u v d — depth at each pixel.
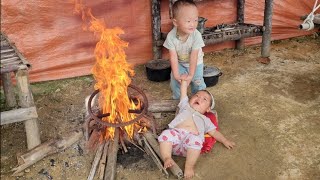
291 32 6.77
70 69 5.46
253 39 6.52
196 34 4.18
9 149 3.78
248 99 4.77
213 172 3.44
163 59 5.59
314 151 3.69
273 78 5.34
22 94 3.38
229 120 4.29
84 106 4.61
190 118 3.67
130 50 5.72
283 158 3.60
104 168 3.40
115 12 5.43
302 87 5.06
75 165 3.54
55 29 5.20
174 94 4.59
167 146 3.42
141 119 3.83
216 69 5.19
